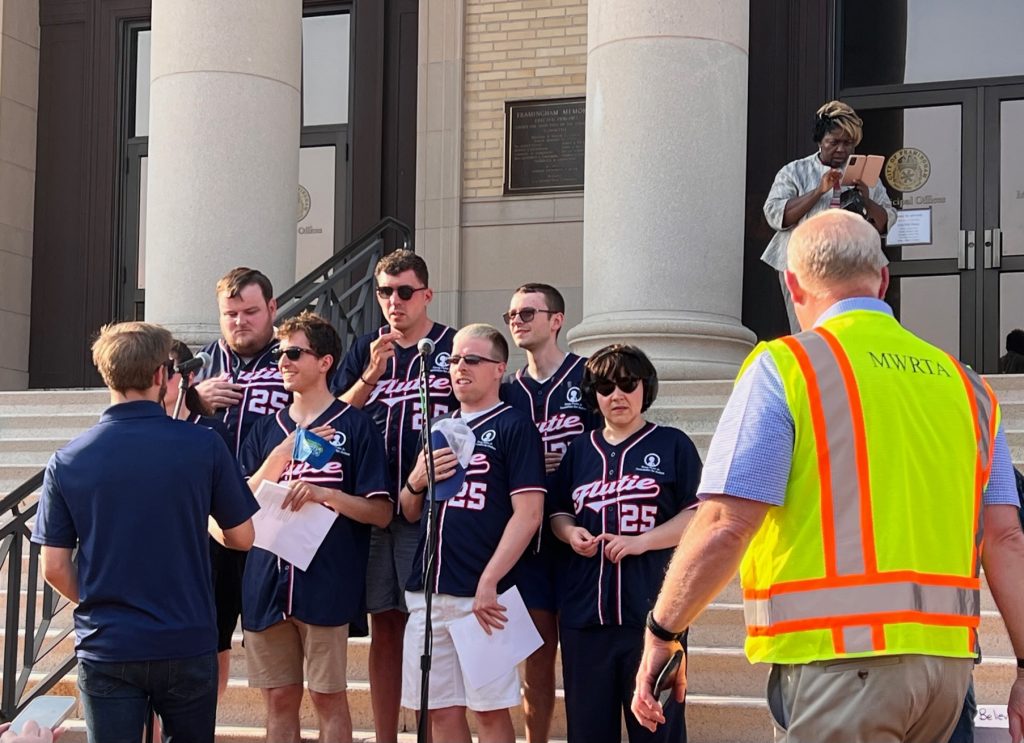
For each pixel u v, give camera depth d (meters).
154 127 9.09
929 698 2.99
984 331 10.41
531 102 11.57
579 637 4.90
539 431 5.31
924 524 3.06
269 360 5.80
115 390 4.39
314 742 5.65
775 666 3.14
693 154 8.00
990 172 10.52
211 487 4.39
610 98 8.10
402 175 12.02
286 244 9.19
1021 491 3.88
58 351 12.74
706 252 8.01
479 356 5.13
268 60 9.09
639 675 3.19
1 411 9.26
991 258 10.42
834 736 2.98
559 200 11.45
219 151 8.90
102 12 12.84
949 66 10.69
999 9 10.62
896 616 2.98
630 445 5.03
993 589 3.25
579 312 11.34
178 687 4.27
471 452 5.02
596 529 4.94
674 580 3.11
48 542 4.27
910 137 10.71
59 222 12.84
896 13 10.80
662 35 8.02
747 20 8.43
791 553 3.05
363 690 6.04
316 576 5.16
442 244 11.63
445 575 4.98
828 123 7.61
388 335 5.50
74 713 6.32
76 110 12.87
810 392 3.08
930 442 3.10
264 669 5.30
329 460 5.24
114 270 12.72
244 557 5.68
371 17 12.17
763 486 3.04
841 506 3.04
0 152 12.53
